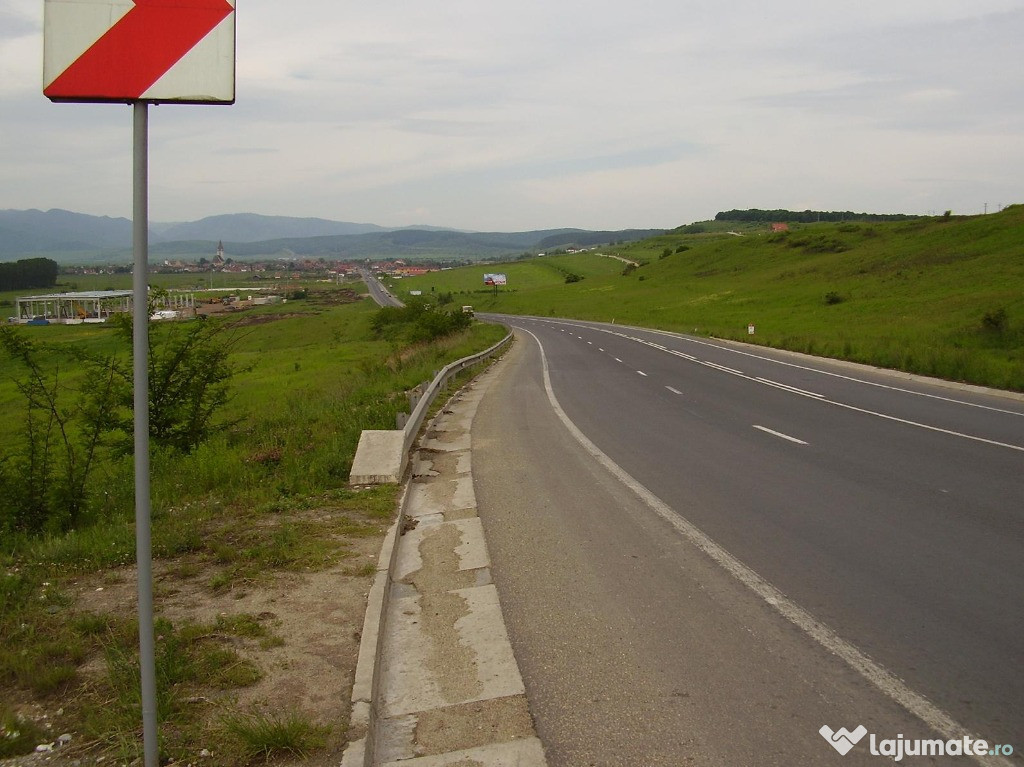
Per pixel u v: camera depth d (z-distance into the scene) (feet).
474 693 14.93
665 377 80.94
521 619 18.47
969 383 70.18
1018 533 24.58
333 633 17.06
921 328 117.50
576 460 37.86
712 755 12.53
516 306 381.19
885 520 26.27
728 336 142.20
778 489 31.04
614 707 14.16
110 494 32.71
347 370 115.14
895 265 241.14
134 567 21.89
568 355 116.88
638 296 344.69
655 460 37.52
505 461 38.17
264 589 19.83
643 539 24.53
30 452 31.58
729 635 17.16
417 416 42.78
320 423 47.60
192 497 30.71
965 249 233.14
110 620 17.72
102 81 9.82
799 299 220.43
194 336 42.80
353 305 423.23
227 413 61.87
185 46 9.97
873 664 15.65
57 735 12.95
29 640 16.49
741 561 22.18
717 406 57.57
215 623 17.53
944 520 26.20
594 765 12.35
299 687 14.56
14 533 28.40
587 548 23.80
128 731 12.85
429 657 16.61
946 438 42.50
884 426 47.01
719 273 377.91
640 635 17.28
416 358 97.50
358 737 12.80
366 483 31.73
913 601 18.98
